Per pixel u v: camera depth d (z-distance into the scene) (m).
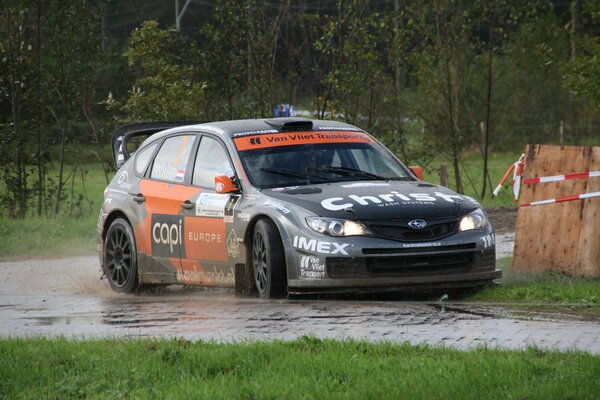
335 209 25.81
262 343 19.25
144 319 23.97
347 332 21.02
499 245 40.19
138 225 31.23
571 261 30.66
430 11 63.41
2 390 17.02
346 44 55.28
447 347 18.81
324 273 25.31
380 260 25.42
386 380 16.20
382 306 24.50
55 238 45.94
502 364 16.80
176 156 30.89
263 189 27.53
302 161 28.48
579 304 24.50
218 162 29.19
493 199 60.69
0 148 55.28
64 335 21.88
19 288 32.91
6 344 19.92
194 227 29.06
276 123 29.80
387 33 58.12
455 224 26.19
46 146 56.41
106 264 32.62
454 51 64.44
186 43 56.56
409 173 29.27
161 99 54.09
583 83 47.94
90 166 92.56
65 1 56.53
